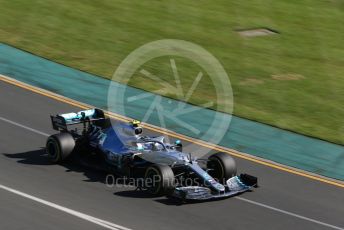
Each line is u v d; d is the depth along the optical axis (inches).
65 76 3289.9
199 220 1940.2
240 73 3604.8
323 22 4579.2
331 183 2429.9
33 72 3287.4
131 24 4087.1
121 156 2167.8
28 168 2233.0
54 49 3624.5
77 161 2303.2
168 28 4094.5
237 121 2987.2
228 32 4170.8
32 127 2647.6
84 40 3794.3
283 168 2524.6
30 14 4065.0
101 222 1865.2
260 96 3339.1
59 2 4301.2
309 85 3567.9
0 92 2989.7
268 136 2859.3
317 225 2032.5
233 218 1988.2
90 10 4229.8
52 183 2121.1
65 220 1862.7
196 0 4621.1
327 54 4074.8
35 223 1829.5
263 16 4520.2
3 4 4175.7
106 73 3390.7
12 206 1926.7
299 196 2262.6
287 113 3174.2
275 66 3777.1
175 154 2142.0
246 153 2645.2
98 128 2329.0
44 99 2982.3
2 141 2472.9
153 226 1866.4
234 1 4717.0
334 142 2874.0
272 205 2138.3
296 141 2837.1
